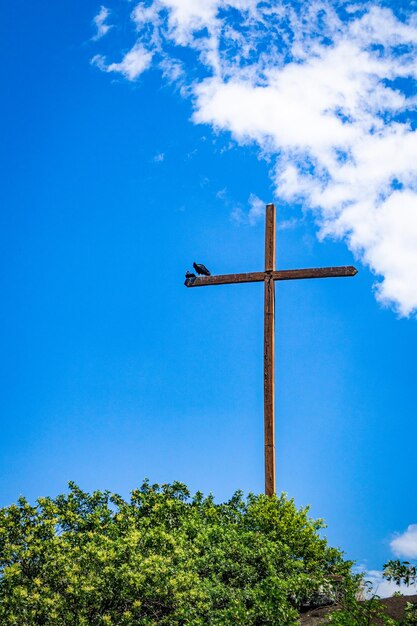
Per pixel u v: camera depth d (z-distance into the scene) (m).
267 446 14.81
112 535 11.62
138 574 9.93
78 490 12.87
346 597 10.62
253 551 11.48
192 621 9.77
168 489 13.46
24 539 10.59
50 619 9.50
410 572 10.17
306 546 12.30
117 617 9.93
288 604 10.45
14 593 9.39
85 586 9.77
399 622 9.85
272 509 13.02
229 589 10.54
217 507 13.47
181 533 11.73
